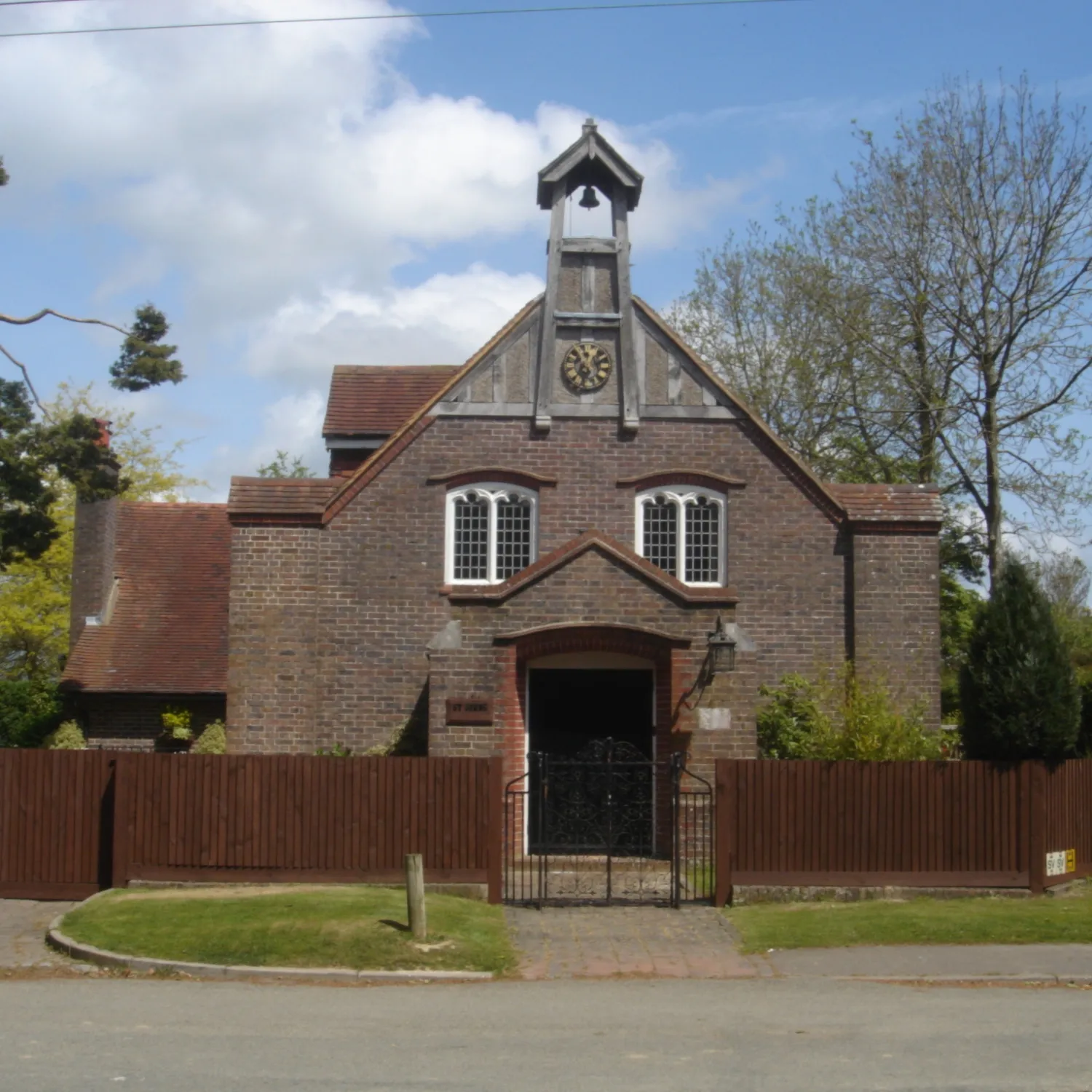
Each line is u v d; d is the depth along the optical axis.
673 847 17.27
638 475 22.86
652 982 13.37
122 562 27.52
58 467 24.42
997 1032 10.88
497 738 19.94
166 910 15.58
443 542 22.69
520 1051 10.15
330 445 26.31
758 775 17.45
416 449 22.84
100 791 17.86
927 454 35.66
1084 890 18.05
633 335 23.25
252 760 17.47
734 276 42.22
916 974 13.61
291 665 22.17
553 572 20.31
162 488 51.59
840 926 15.62
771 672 22.61
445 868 17.25
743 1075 9.44
